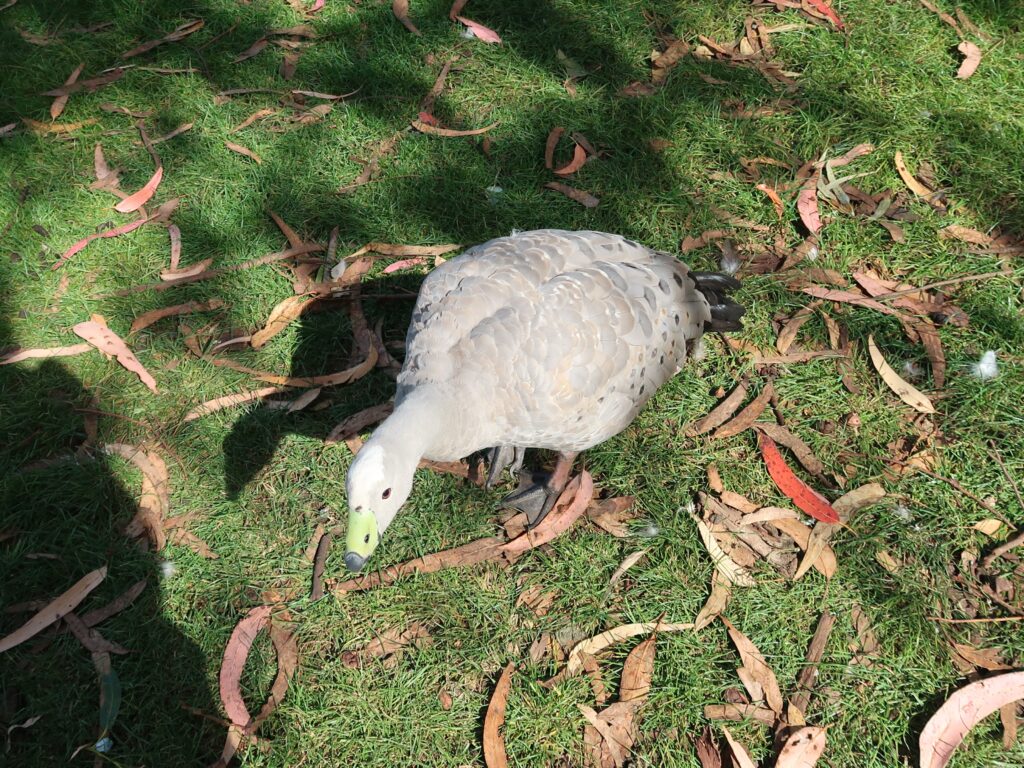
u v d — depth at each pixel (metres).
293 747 1.24
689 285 1.42
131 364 1.53
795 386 1.54
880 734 1.25
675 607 1.35
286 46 1.95
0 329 1.56
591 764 1.24
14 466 1.43
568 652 1.32
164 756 1.23
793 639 1.33
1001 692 1.26
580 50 1.95
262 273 1.65
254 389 1.53
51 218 1.69
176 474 1.45
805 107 1.86
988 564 1.37
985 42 1.93
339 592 1.36
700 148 1.81
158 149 1.79
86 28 1.96
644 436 1.50
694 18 1.99
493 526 1.43
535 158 1.80
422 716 1.27
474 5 2.01
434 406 1.18
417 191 1.75
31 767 1.22
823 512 1.41
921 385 1.54
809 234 1.71
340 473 1.46
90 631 1.31
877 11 1.99
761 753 1.24
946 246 1.68
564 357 1.24
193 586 1.35
